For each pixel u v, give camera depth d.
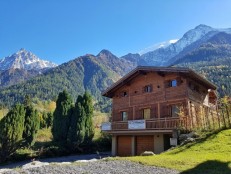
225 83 105.50
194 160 15.68
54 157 33.94
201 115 24.45
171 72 31.42
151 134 30.69
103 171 14.02
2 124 30.62
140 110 34.66
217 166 14.05
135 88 36.00
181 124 26.62
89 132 38.62
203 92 36.38
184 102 30.19
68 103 39.03
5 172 13.55
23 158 31.53
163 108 32.19
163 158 16.98
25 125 36.31
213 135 21.22
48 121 56.47
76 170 14.17
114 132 33.91
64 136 37.50
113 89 37.81
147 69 33.25
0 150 29.77
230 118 22.27
